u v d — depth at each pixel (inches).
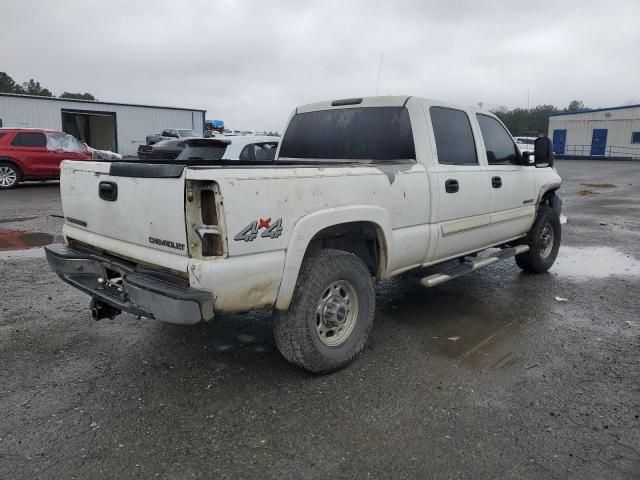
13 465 107.9
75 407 130.7
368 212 151.3
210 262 118.3
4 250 303.9
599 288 243.9
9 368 151.4
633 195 690.2
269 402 134.6
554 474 107.5
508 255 227.5
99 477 104.9
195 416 127.6
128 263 138.8
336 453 113.7
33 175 627.5
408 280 185.0
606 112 1854.1
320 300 145.6
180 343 170.9
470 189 195.8
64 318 192.1
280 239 129.1
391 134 183.3
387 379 148.2
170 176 120.7
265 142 390.3
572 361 162.1
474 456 113.1
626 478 106.7
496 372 153.8
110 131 1302.9
